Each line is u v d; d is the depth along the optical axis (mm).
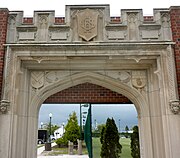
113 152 13344
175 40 7152
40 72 7930
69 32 7320
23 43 7148
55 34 7309
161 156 6984
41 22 7418
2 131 6531
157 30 7344
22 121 7293
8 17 7465
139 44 7031
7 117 6625
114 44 7055
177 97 6734
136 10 7477
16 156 6895
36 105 7754
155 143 7297
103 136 13797
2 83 6883
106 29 7320
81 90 8914
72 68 7801
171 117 6613
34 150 7582
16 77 7016
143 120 7684
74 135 31469
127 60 7367
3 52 7109
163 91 6883
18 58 7152
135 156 13344
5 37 7219
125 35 7285
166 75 6895
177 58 7016
